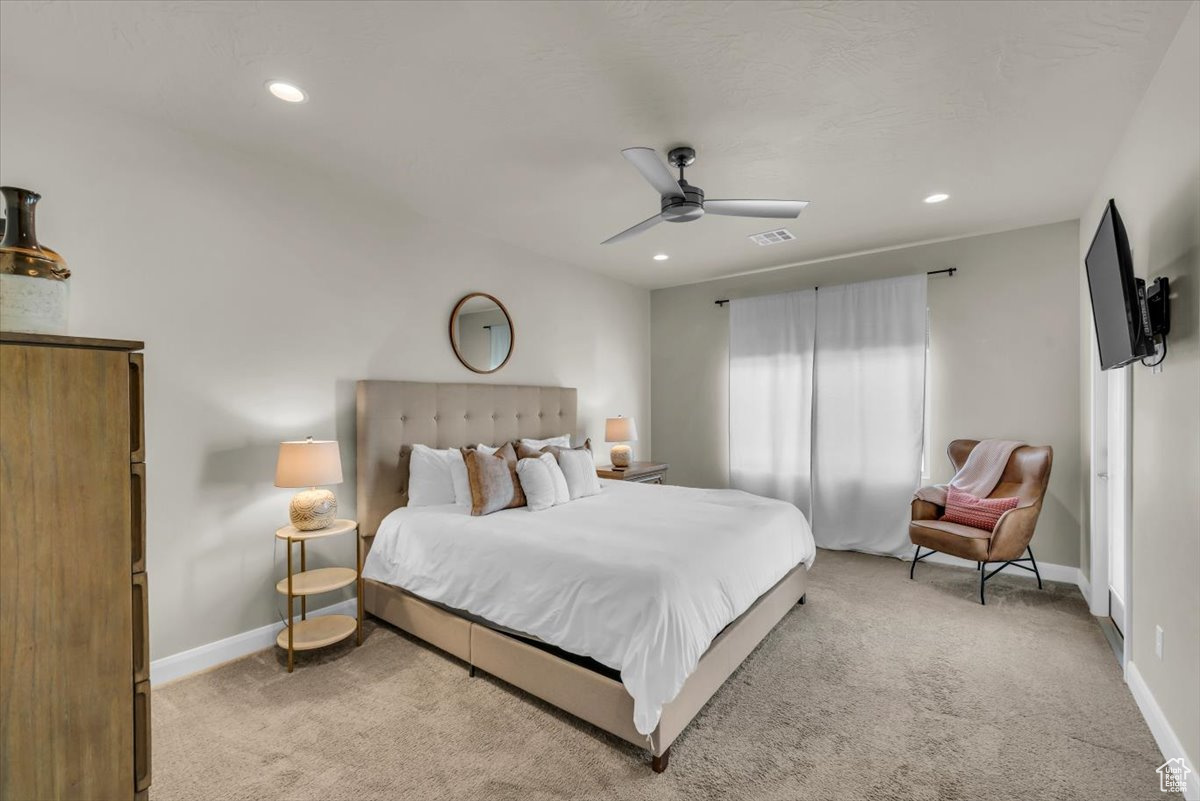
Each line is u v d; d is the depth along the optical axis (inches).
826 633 115.5
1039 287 150.7
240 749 77.9
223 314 104.0
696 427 220.2
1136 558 89.9
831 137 100.2
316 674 99.3
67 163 86.4
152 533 95.3
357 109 91.4
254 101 89.2
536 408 170.4
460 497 123.0
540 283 178.4
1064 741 78.9
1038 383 150.8
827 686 94.4
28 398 49.8
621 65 78.8
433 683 96.3
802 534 128.0
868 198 130.3
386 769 73.9
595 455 202.1
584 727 83.5
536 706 89.3
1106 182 114.0
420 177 118.9
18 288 57.2
